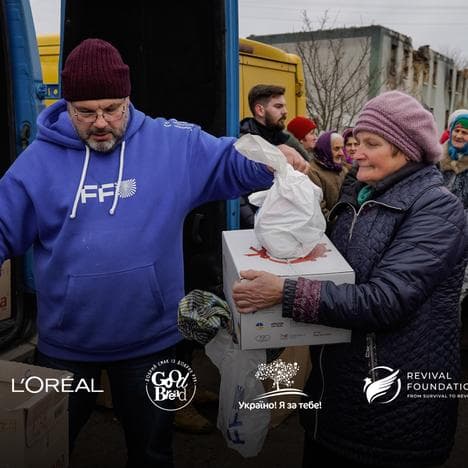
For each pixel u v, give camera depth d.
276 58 5.63
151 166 1.95
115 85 1.81
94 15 3.15
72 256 1.89
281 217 1.73
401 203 1.63
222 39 2.90
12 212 1.91
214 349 1.99
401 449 1.69
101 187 1.90
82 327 1.94
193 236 3.12
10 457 1.56
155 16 3.08
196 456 2.81
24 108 2.67
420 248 1.56
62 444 1.75
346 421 1.72
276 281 1.61
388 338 1.65
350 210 1.82
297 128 5.10
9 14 2.62
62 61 3.15
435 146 1.64
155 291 1.95
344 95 23.69
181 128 2.07
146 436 2.09
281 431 2.99
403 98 1.64
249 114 5.06
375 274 1.62
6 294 2.70
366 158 1.68
